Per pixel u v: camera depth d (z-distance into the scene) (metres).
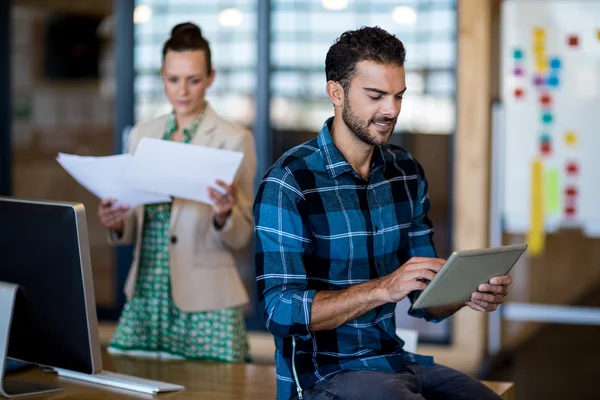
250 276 7.17
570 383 5.78
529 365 6.20
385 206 2.52
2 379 2.57
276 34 6.28
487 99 5.72
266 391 2.78
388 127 2.36
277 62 6.31
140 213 3.42
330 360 2.41
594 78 5.79
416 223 2.67
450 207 5.95
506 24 5.83
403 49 2.36
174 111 3.52
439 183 6.47
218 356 3.37
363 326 2.43
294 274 2.36
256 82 6.24
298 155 2.45
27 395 2.62
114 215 3.36
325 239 2.41
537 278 6.05
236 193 3.31
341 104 2.41
